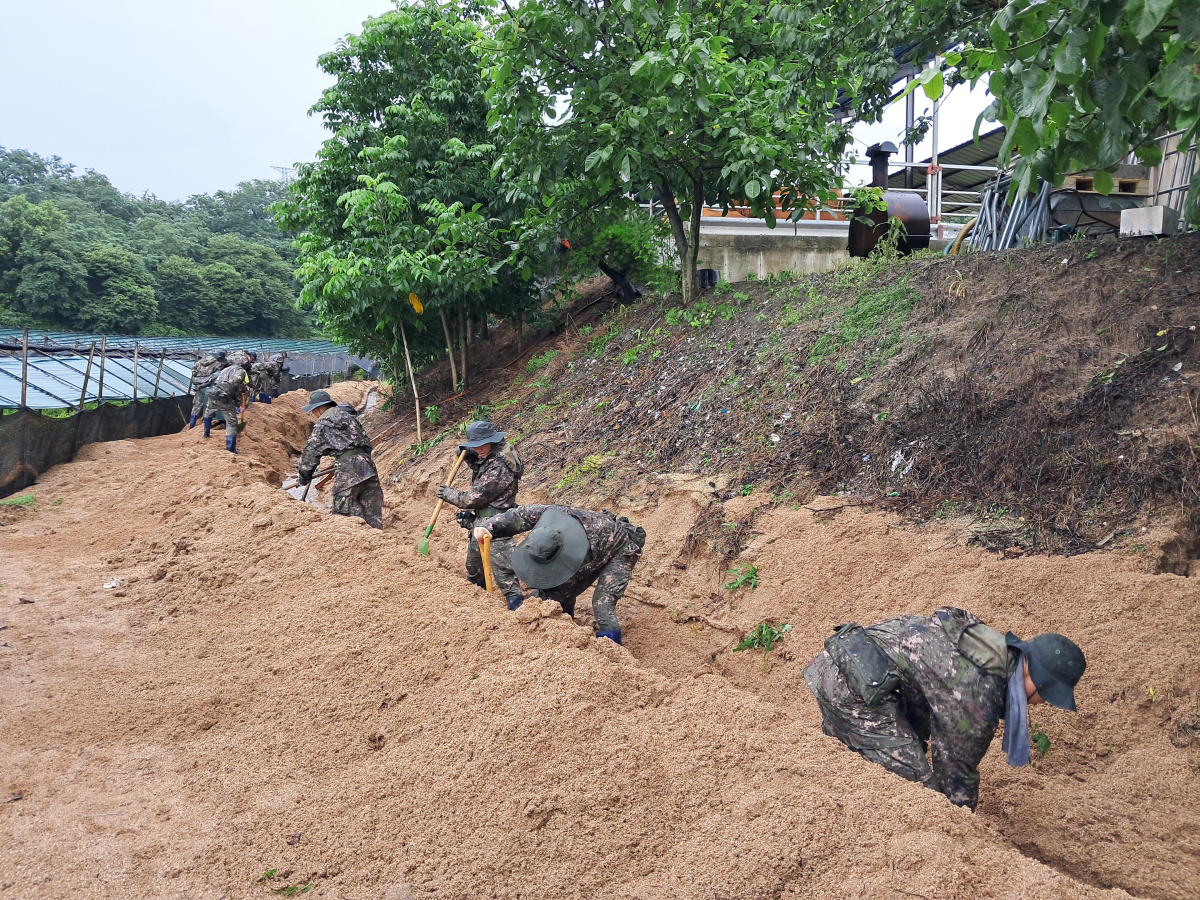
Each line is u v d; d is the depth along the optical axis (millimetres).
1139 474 4812
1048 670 3012
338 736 3850
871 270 8766
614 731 3445
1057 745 3734
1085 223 9898
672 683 3820
